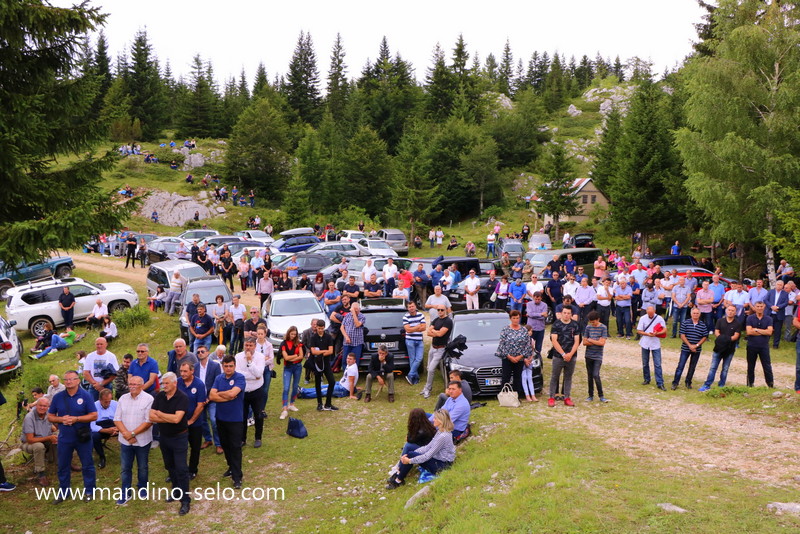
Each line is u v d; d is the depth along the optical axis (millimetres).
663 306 19766
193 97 99750
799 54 24797
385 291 22641
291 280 25828
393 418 11695
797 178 23797
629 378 13875
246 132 75125
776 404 10305
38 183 11406
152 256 35438
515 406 11102
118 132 91688
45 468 9875
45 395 9734
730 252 35406
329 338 12289
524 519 6172
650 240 47562
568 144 98562
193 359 10281
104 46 111625
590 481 6977
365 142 71688
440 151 73312
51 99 11523
